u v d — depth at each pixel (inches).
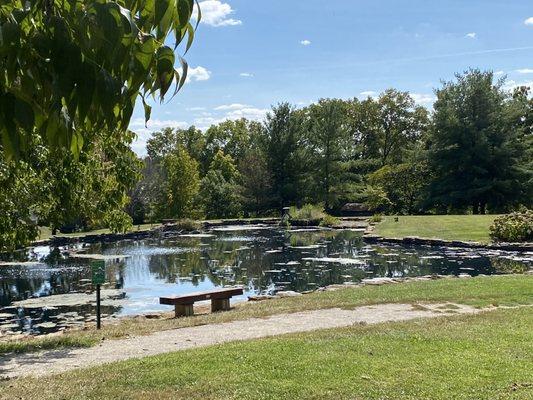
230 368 258.2
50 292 658.8
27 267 869.8
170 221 1723.7
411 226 1266.0
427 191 1761.8
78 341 353.7
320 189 1996.8
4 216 289.7
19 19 53.4
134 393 228.4
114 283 723.4
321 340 307.9
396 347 285.4
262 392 223.9
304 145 2031.3
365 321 381.7
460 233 1084.5
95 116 57.1
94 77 52.9
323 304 457.4
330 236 1300.4
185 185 1860.2
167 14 58.3
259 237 1332.4
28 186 286.0
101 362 298.0
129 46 53.4
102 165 331.3
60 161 283.1
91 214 342.6
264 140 2037.4
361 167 2228.1
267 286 676.7
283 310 440.1
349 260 874.8
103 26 51.4
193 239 1323.8
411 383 227.9
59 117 58.9
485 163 1718.8
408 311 416.8
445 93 1786.4
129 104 59.4
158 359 281.4
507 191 1685.5
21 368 291.7
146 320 455.2
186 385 236.4
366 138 2536.9
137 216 1857.8
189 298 462.9
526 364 248.8
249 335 354.0
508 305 429.1
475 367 246.2
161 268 855.7
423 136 2301.9
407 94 2479.1
